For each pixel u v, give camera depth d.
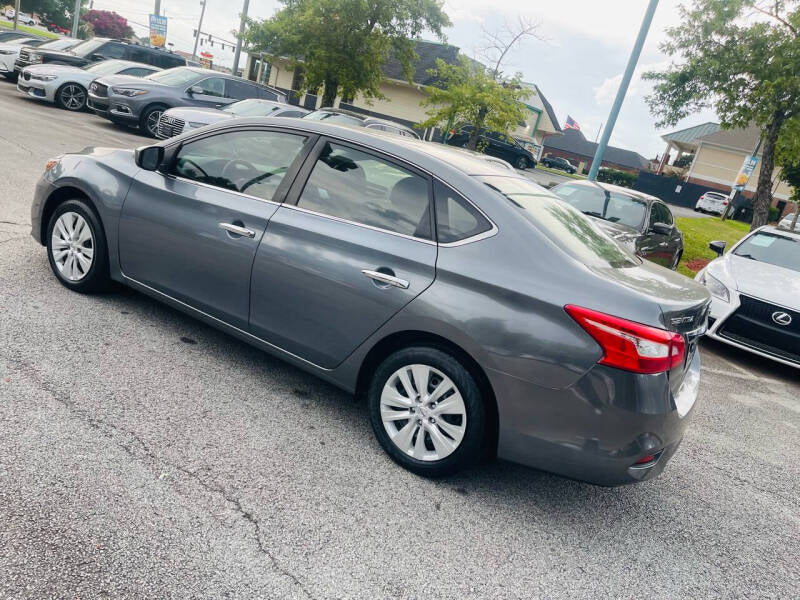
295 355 3.43
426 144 3.62
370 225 3.19
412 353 3.02
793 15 12.83
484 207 3.02
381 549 2.51
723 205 39.38
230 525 2.45
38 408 2.91
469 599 2.35
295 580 2.24
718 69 13.43
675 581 2.76
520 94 19.75
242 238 3.49
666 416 2.69
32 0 86.75
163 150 3.97
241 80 15.64
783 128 13.27
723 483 3.81
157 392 3.32
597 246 3.29
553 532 2.91
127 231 4.01
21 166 7.86
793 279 6.80
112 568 2.10
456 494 3.03
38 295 4.16
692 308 2.85
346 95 23.66
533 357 2.71
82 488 2.45
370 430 3.45
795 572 3.02
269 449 3.04
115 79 13.95
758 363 7.00
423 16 23.03
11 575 1.97
